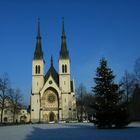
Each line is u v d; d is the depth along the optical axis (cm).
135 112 8612
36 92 12850
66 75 12950
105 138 3014
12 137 3441
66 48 13275
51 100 12744
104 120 5250
